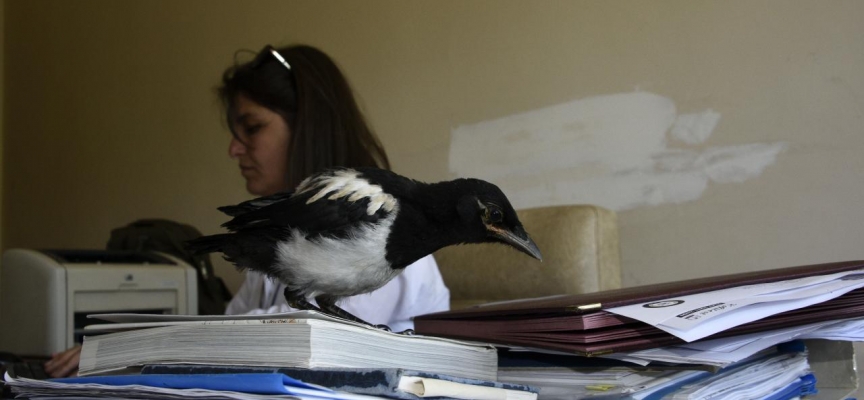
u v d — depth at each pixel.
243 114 2.40
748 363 1.27
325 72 2.38
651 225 3.18
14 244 6.46
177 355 1.04
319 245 1.36
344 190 1.40
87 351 1.16
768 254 2.92
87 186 5.90
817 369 1.45
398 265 1.44
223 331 1.00
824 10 2.81
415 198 1.44
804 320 1.20
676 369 1.16
